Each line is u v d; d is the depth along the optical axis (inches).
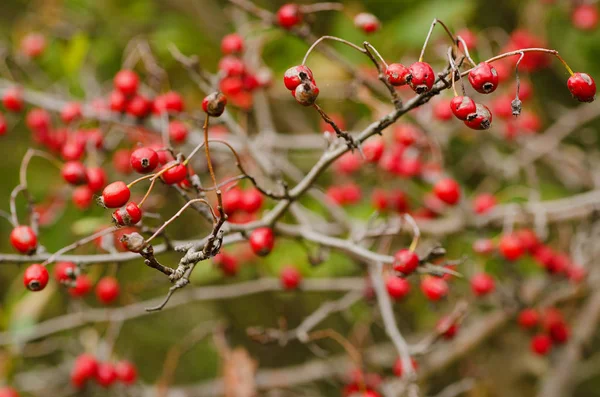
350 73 167.0
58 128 200.7
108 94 205.3
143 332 249.6
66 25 221.3
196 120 155.3
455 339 199.6
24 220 219.1
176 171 102.8
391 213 185.8
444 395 178.2
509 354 214.4
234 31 223.9
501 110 191.2
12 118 216.1
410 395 125.9
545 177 239.1
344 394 172.4
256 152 155.3
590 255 186.1
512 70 203.6
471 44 174.2
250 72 162.2
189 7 225.5
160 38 214.8
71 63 197.5
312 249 187.2
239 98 168.7
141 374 248.1
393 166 176.7
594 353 241.8
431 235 178.5
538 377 210.8
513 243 161.0
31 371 222.2
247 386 174.4
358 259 162.4
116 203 93.7
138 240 83.7
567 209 167.6
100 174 135.6
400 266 115.9
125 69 175.5
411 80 88.9
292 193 115.6
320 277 195.8
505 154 229.5
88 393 184.4
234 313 248.5
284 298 236.5
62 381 209.3
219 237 88.2
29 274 110.1
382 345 215.3
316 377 195.2
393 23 199.8
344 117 214.4
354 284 180.5
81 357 171.6
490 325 197.5
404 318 233.5
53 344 220.1
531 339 210.5
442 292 147.6
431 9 197.3
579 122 212.2
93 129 172.6
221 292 185.9
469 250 195.9
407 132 175.0
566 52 215.9
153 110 158.1
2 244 233.3
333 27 210.5
